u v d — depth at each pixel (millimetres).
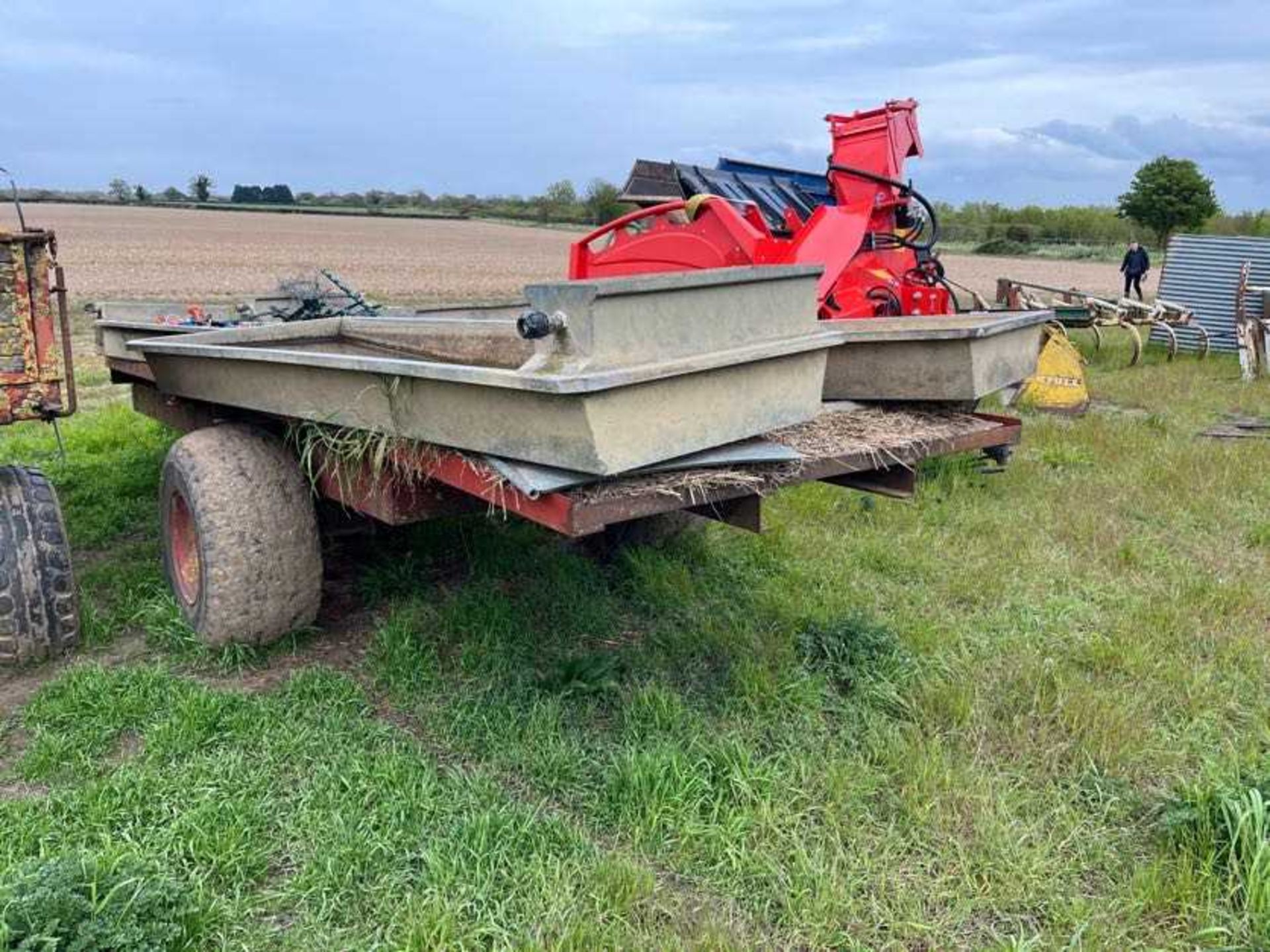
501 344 4465
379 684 3852
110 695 3641
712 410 2949
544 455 2744
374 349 5227
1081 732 3562
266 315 6621
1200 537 5895
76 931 2359
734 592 4809
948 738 3559
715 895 2748
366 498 3586
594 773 3287
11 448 7445
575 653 4125
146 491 6340
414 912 2584
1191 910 2699
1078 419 9109
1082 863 2922
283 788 3148
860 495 6301
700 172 6988
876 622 4457
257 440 4051
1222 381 11836
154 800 3037
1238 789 3027
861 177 6641
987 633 4453
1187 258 15023
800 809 3111
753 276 3033
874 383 4188
